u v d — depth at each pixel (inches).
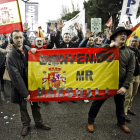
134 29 147.2
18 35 79.4
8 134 94.7
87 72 94.4
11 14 124.6
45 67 92.8
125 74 93.5
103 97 94.7
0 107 136.0
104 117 116.2
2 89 184.2
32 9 235.0
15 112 125.9
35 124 102.9
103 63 93.4
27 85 91.4
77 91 95.2
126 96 110.8
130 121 109.9
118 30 86.8
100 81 94.3
